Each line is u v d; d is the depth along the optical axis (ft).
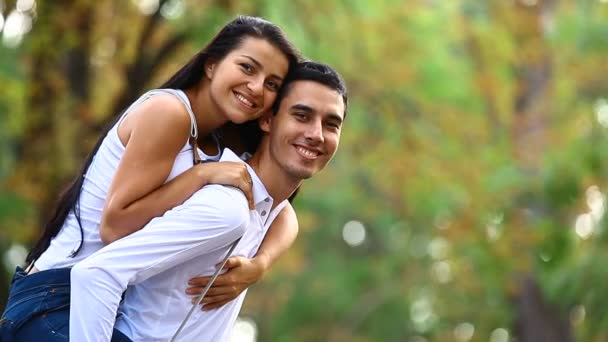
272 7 47.96
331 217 85.66
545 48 61.77
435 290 77.41
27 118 47.65
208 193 17.71
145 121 17.85
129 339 17.92
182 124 17.97
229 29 18.72
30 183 47.62
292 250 67.31
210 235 17.56
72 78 48.65
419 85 62.44
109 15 48.32
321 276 91.76
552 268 51.52
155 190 17.76
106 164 18.20
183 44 47.78
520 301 63.26
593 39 60.23
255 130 19.43
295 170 18.57
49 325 17.63
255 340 97.19
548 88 62.54
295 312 92.38
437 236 65.41
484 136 62.90
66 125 47.80
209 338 18.51
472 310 72.18
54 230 18.52
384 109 60.90
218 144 19.34
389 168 63.46
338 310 91.50
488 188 57.93
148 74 48.01
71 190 18.52
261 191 18.72
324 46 54.54
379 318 89.61
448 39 64.85
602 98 62.08
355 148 64.34
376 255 96.37
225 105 18.51
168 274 18.01
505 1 62.28
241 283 18.53
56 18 45.73
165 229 17.48
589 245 51.08
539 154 60.44
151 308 18.04
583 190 50.60
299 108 18.48
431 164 62.59
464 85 65.05
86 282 17.21
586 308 50.16
